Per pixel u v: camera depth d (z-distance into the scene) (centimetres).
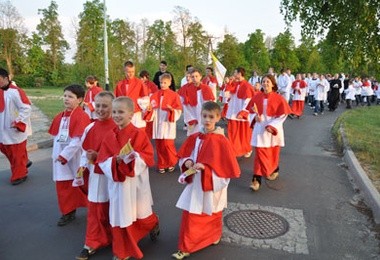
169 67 4047
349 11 681
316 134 1216
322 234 480
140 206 407
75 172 490
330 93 2019
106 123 426
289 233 479
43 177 715
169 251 429
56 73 5247
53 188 653
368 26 669
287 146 1016
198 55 4516
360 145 921
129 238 392
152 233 443
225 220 515
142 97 823
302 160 860
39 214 539
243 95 855
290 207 569
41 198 604
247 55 5344
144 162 391
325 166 812
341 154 926
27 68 5419
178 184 675
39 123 1337
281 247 442
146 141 402
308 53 5616
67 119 493
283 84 1781
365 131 1164
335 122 1458
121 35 4859
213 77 1295
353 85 2316
